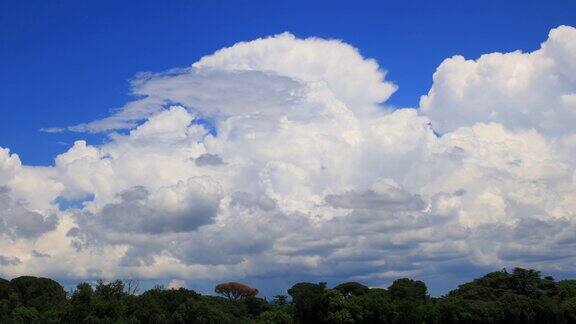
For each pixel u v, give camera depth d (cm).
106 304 18525
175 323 18738
